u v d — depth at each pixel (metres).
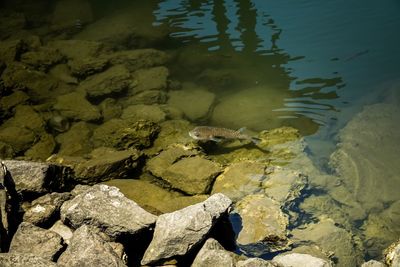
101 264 3.70
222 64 6.02
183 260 3.90
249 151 4.82
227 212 4.09
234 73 5.86
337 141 4.91
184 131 5.06
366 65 5.68
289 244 4.09
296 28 6.58
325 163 4.73
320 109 5.24
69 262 3.71
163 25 7.07
